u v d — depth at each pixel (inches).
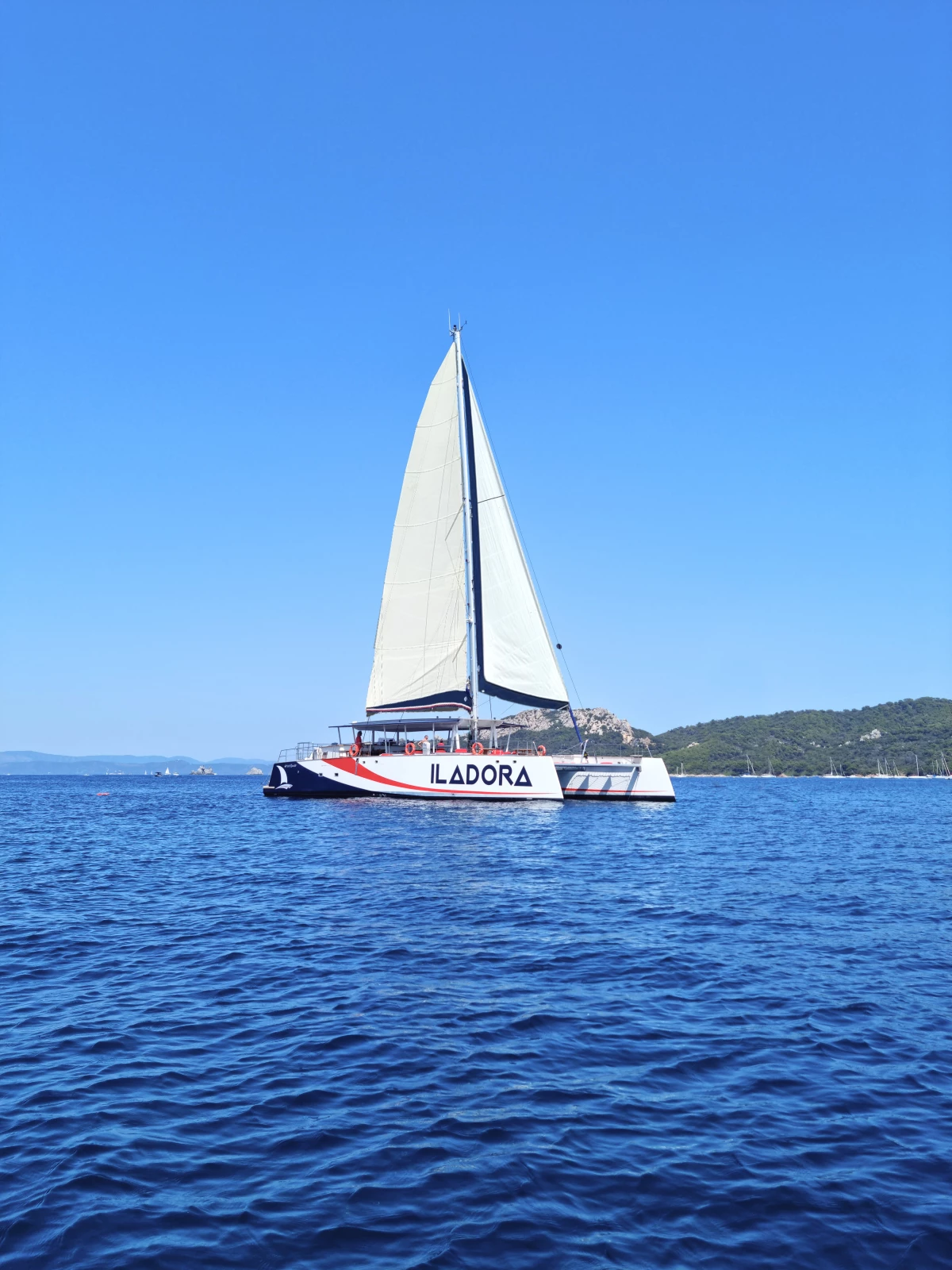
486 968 466.9
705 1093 303.7
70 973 470.3
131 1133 272.1
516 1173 246.1
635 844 1096.2
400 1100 295.7
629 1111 288.2
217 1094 302.0
